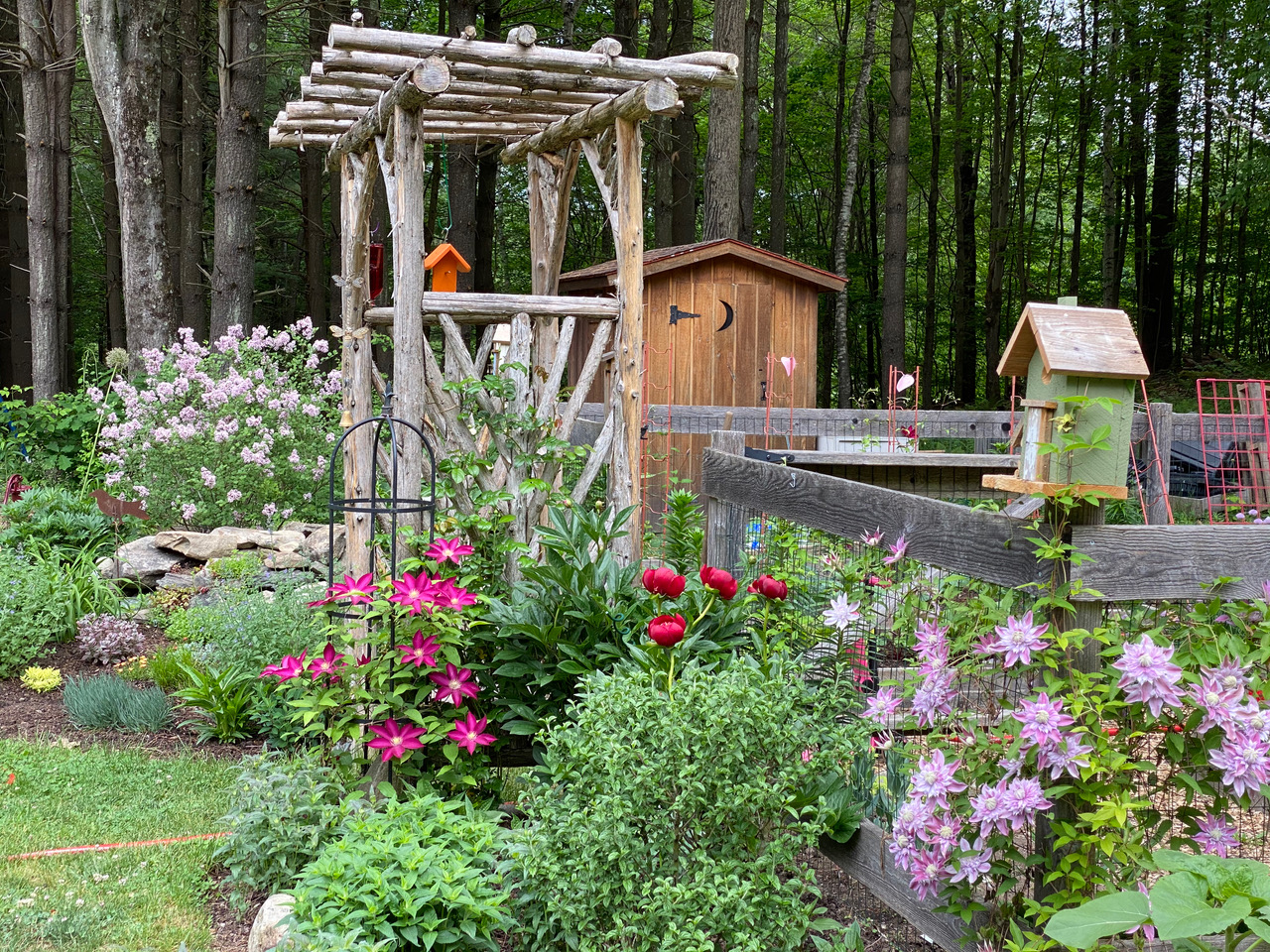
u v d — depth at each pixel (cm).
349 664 391
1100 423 221
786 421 784
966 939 248
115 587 693
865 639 334
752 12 1758
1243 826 238
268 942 310
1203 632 228
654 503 941
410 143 441
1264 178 1684
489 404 483
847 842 317
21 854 378
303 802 364
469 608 392
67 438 1045
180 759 478
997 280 2231
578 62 448
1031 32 2183
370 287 594
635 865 286
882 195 2970
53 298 1306
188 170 1537
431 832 337
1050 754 214
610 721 297
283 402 820
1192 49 1859
